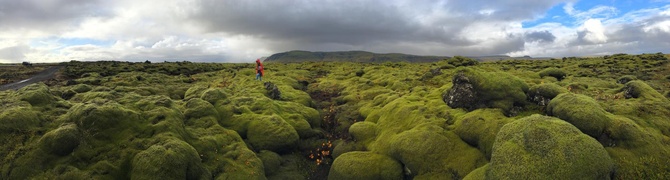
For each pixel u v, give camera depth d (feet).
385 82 142.61
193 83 178.60
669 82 141.79
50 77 212.02
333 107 110.32
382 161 62.28
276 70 244.63
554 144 40.63
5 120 51.62
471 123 60.95
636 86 72.74
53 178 46.44
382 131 74.74
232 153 62.75
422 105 79.77
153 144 55.26
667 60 224.74
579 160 38.96
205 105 77.82
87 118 55.26
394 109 82.48
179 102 85.20
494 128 56.90
